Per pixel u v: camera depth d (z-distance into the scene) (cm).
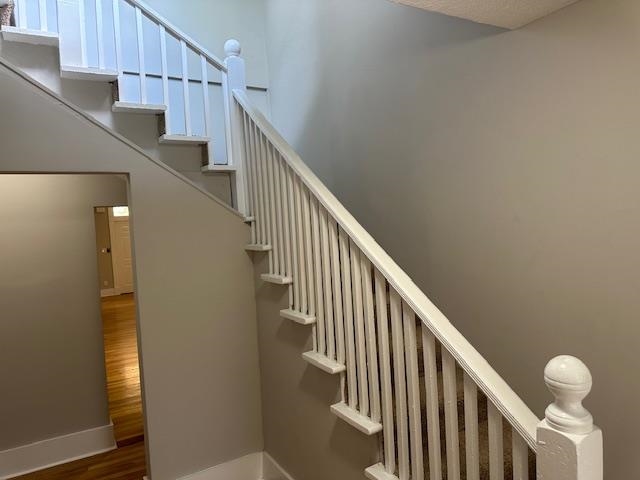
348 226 180
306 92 350
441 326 141
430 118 237
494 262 206
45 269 326
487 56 203
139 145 278
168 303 269
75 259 336
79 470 319
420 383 211
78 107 245
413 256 254
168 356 269
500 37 196
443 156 230
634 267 154
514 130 193
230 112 293
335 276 196
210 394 283
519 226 193
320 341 217
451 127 224
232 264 289
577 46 167
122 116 273
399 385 163
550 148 179
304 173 213
